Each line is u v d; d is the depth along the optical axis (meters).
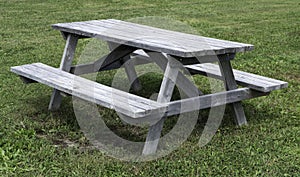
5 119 4.58
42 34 8.91
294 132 4.34
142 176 3.51
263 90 4.30
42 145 4.01
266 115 4.77
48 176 3.50
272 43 8.27
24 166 3.63
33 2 13.22
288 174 3.58
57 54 7.31
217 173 3.56
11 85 5.68
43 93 5.42
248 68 6.63
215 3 13.67
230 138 4.17
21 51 7.50
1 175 3.50
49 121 4.55
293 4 13.58
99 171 3.55
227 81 4.34
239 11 12.29
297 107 5.03
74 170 3.57
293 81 5.99
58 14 11.31
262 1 14.14
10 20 10.40
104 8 12.39
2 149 3.89
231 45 4.14
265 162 3.74
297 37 8.82
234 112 4.47
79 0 13.72
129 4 13.19
